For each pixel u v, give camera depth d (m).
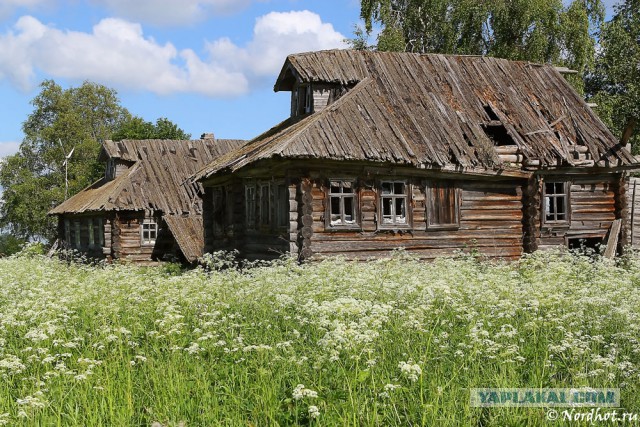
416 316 7.76
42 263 20.38
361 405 6.01
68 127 56.94
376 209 18.02
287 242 17.62
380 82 20.12
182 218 28.73
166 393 6.76
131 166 33.25
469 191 19.48
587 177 21.03
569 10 33.12
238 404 6.47
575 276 12.19
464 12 33.56
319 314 7.97
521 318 8.57
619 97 34.06
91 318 9.76
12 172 55.78
